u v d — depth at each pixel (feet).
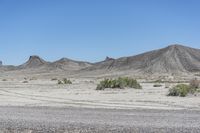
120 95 142.61
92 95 144.15
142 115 75.92
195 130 58.39
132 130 58.44
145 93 153.17
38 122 66.95
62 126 62.54
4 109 88.22
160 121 67.62
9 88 216.95
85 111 83.20
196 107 94.32
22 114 78.38
